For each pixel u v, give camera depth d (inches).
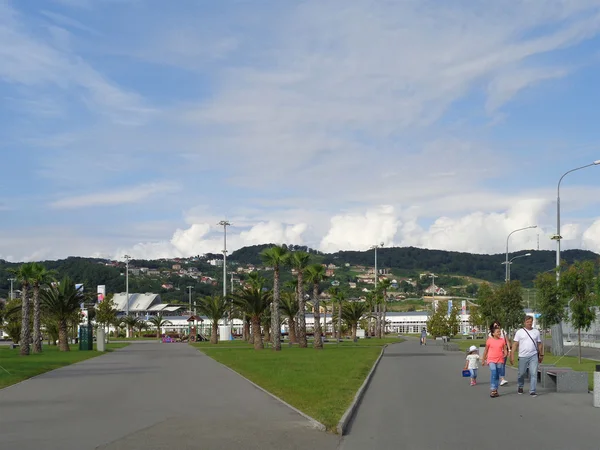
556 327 1444.4
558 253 1423.5
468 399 643.5
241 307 2127.2
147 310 6013.8
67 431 446.3
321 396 642.8
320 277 2208.4
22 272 1909.4
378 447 390.9
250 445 394.0
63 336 2145.7
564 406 583.5
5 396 684.7
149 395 682.2
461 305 4803.2
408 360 1413.6
